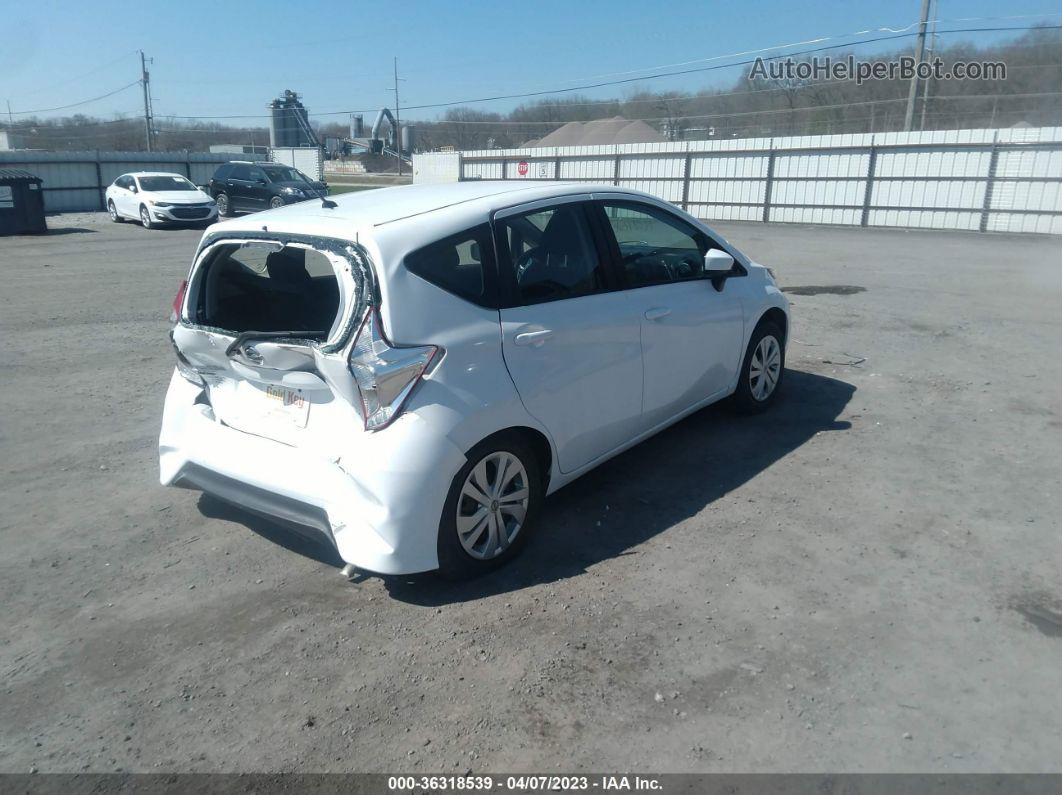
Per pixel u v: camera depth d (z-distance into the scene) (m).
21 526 4.50
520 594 3.72
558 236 4.30
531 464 4.01
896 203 24.86
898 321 9.26
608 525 4.36
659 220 5.07
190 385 4.31
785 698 2.98
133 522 4.54
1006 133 22.28
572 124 58.84
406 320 3.47
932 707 2.91
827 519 4.36
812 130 45.72
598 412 4.36
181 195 25.06
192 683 3.16
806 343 8.23
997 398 6.33
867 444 5.41
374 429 3.46
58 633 3.50
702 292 5.20
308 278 4.60
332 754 2.78
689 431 5.73
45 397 6.86
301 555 4.14
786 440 5.51
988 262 15.06
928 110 40.88
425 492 3.47
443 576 3.73
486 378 3.68
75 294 12.21
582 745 2.79
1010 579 3.73
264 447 3.86
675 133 51.09
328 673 3.20
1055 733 2.77
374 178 61.75
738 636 3.35
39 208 22.84
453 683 3.12
